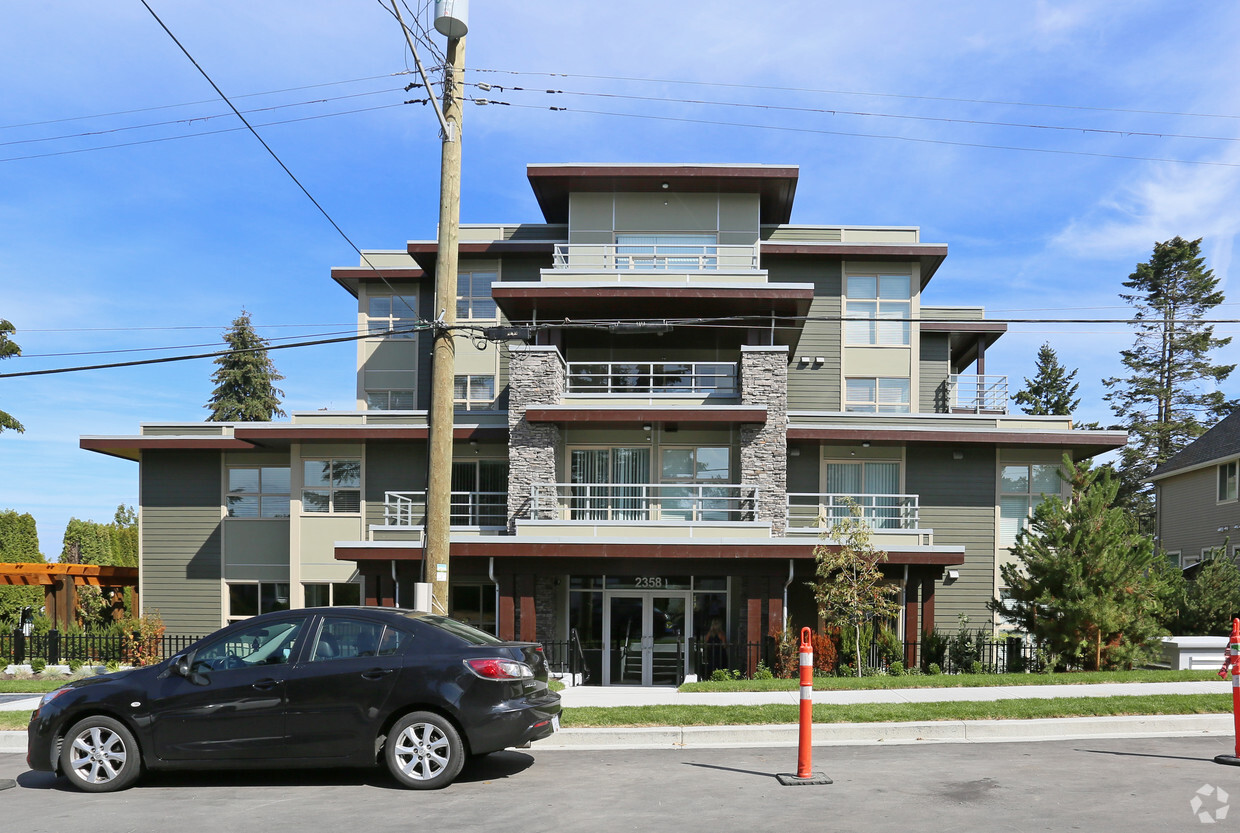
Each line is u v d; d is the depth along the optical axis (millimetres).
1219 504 35625
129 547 46125
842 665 21406
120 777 9344
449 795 8961
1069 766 10219
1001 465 27250
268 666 9508
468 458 27719
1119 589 19828
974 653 23031
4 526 36188
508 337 16406
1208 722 12883
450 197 15695
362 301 31500
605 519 25266
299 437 27125
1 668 24172
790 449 27359
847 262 30484
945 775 9734
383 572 23875
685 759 10844
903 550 22562
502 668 9422
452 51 15961
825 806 8367
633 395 25594
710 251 29406
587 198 29844
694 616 24797
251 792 9219
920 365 32281
